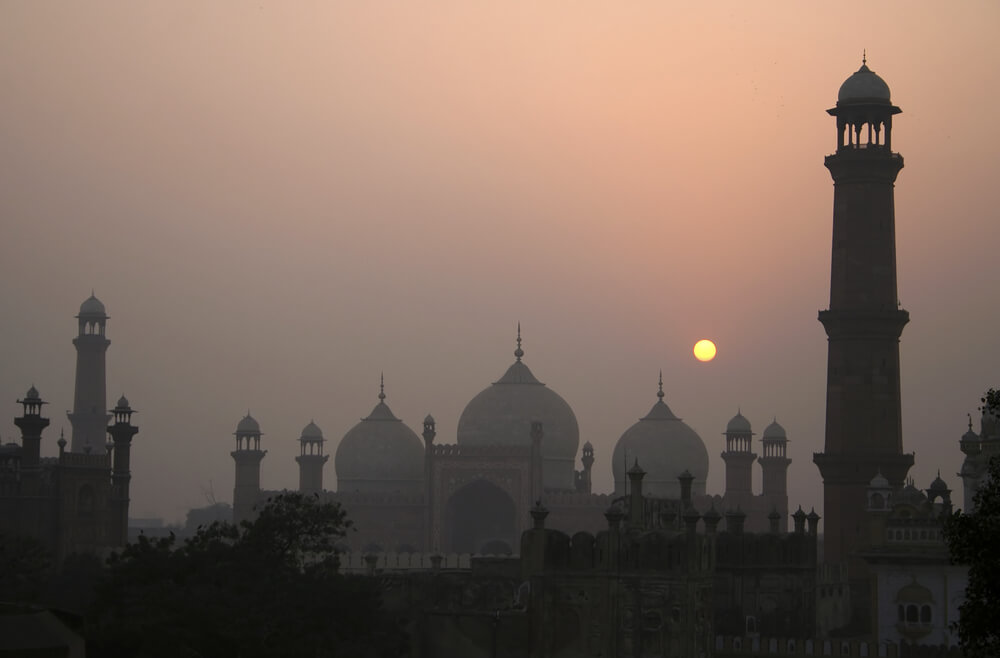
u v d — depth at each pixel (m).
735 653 79.44
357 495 156.00
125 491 129.50
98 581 81.12
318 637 70.88
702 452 161.00
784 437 173.62
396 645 73.69
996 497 45.09
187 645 65.81
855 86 115.38
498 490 153.88
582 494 153.00
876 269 113.56
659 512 80.00
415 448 165.00
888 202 114.38
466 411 162.50
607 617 70.12
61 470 123.00
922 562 83.69
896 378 112.94
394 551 154.50
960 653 79.56
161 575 75.06
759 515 170.75
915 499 89.25
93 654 65.50
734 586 82.81
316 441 172.50
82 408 185.50
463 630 74.25
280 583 75.19
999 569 43.25
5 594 86.31
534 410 160.00
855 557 104.62
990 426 87.44
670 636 70.81
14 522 122.06
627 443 160.75
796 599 85.12
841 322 113.06
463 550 156.38
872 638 84.94
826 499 112.31
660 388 165.50
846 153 114.56
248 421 166.88
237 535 82.75
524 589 73.81
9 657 53.56
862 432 111.88
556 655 71.12
